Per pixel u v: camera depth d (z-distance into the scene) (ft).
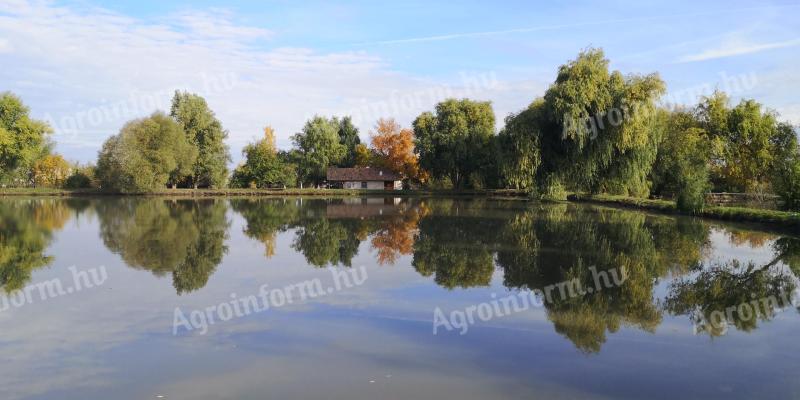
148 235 73.05
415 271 46.37
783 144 134.10
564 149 131.13
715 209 92.22
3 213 112.78
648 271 45.68
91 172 241.76
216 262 51.13
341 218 102.12
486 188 231.09
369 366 24.13
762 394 21.22
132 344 27.12
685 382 22.44
